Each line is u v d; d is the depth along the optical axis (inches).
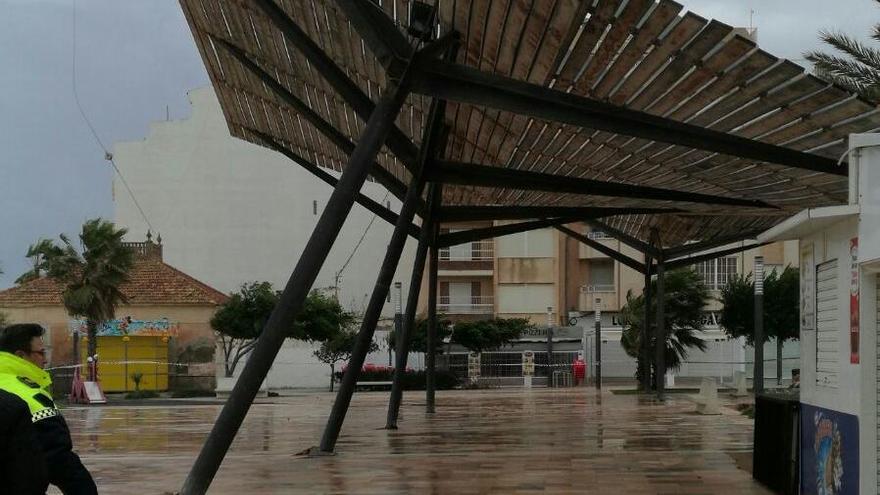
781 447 442.6
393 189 816.3
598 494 446.9
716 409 1007.0
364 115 532.7
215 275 2484.0
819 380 390.6
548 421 917.2
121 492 469.7
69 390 1775.3
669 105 531.8
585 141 663.8
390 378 1924.2
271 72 778.2
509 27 488.1
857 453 331.9
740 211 837.2
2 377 253.1
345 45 629.9
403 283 2509.8
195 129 2508.6
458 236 991.0
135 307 1955.0
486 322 2121.1
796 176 630.5
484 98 462.0
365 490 466.9
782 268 2370.8
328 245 442.0
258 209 2502.5
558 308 2488.9
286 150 956.6
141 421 1047.6
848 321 347.3
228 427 427.8
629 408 1123.3
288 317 435.5
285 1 604.7
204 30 751.7
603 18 440.5
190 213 2495.1
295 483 493.0
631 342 1836.9
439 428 844.0
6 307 1932.8
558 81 543.2
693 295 1788.9
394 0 542.0
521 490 461.7
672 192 718.5
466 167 683.4
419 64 457.1
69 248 1621.6
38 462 221.1
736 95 492.7
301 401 1462.8
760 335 1102.4
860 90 861.8
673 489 461.4
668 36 444.1
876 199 327.9
